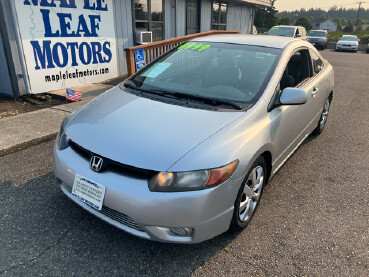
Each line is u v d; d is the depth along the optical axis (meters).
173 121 2.51
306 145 4.74
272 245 2.61
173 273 2.29
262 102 2.78
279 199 3.29
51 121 4.85
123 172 2.22
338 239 2.71
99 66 7.94
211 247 2.56
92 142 2.38
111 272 2.28
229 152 2.28
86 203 2.33
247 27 16.42
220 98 2.87
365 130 5.47
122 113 2.67
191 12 11.34
